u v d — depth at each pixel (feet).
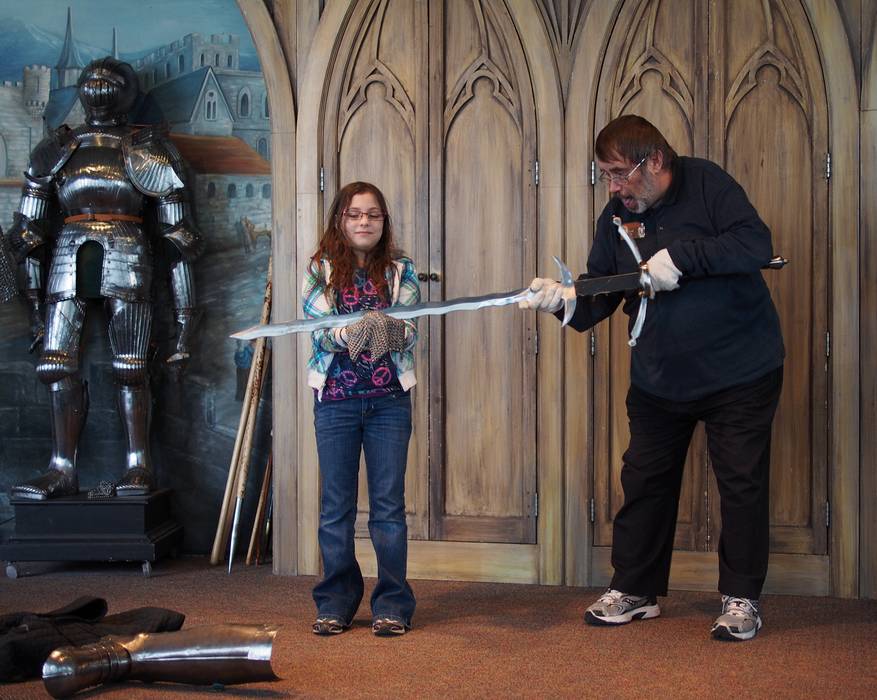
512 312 13.79
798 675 9.56
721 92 13.21
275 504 14.44
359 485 14.19
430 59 13.92
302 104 14.21
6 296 14.76
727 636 10.72
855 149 12.89
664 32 13.35
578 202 13.55
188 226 15.51
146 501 14.71
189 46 16.26
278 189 14.34
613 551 11.80
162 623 10.53
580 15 13.56
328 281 11.09
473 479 13.93
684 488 13.39
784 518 13.19
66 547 14.51
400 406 11.18
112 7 16.42
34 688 9.36
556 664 9.94
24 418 16.52
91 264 15.38
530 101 13.65
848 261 12.92
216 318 16.26
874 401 12.90
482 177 13.83
